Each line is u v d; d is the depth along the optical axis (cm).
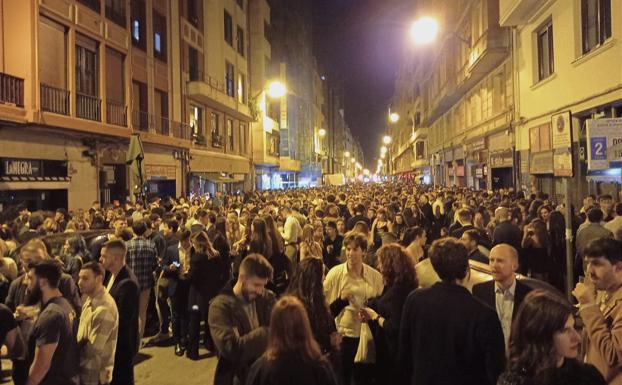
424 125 5975
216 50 3394
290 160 5694
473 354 344
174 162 2664
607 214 973
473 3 2569
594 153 763
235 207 1625
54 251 855
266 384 288
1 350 460
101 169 1941
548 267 823
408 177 8250
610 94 1284
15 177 1482
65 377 415
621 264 346
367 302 524
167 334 862
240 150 4028
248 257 427
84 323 461
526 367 254
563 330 249
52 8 1628
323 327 429
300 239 895
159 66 2528
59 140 1706
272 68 5112
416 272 493
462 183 3619
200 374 699
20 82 1482
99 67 1945
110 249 538
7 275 698
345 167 13688
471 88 3155
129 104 2145
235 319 410
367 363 511
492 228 976
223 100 3259
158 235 898
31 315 487
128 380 513
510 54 2189
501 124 2336
